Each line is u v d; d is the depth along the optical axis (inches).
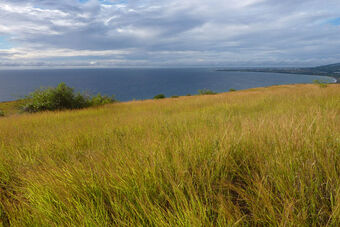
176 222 44.7
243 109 279.4
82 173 71.3
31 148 125.6
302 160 61.4
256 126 105.5
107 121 228.8
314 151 64.4
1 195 71.2
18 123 281.7
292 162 60.5
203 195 56.2
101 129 174.4
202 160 75.7
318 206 45.3
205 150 83.2
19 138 169.0
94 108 510.3
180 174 61.3
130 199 56.0
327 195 47.3
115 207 51.6
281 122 109.0
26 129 216.5
